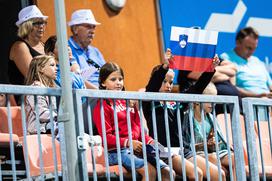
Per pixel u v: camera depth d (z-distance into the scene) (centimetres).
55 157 1382
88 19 1873
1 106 1609
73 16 1883
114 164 1495
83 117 1465
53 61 1588
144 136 1454
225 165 1644
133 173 1438
